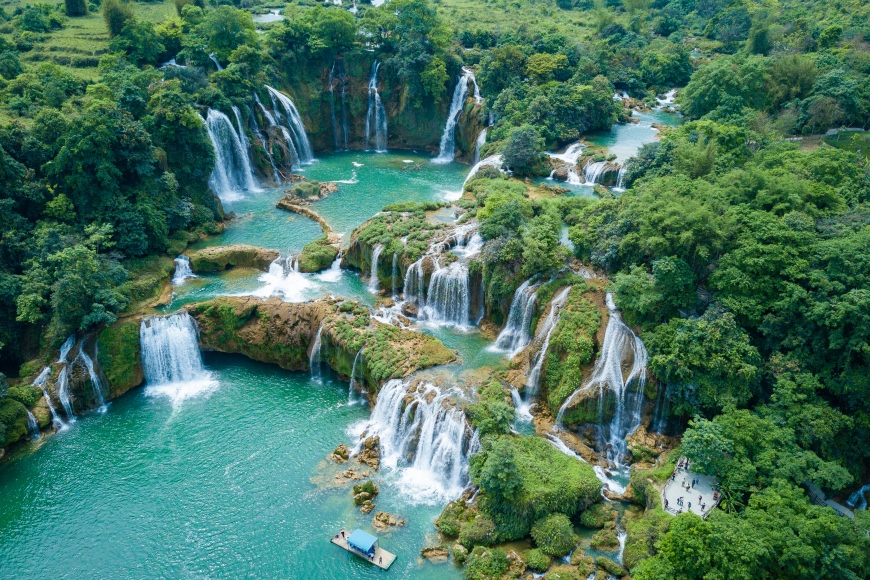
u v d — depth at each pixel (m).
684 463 46.78
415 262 67.56
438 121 114.81
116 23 104.62
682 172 69.12
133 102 78.50
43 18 110.12
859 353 46.38
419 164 108.81
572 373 52.78
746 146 77.44
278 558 43.69
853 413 47.25
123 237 68.62
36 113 76.88
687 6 161.25
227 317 63.47
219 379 62.66
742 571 36.03
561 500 44.81
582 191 85.69
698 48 141.75
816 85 90.81
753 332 52.00
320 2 154.50
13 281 60.06
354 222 82.62
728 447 43.91
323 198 90.69
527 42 123.31
